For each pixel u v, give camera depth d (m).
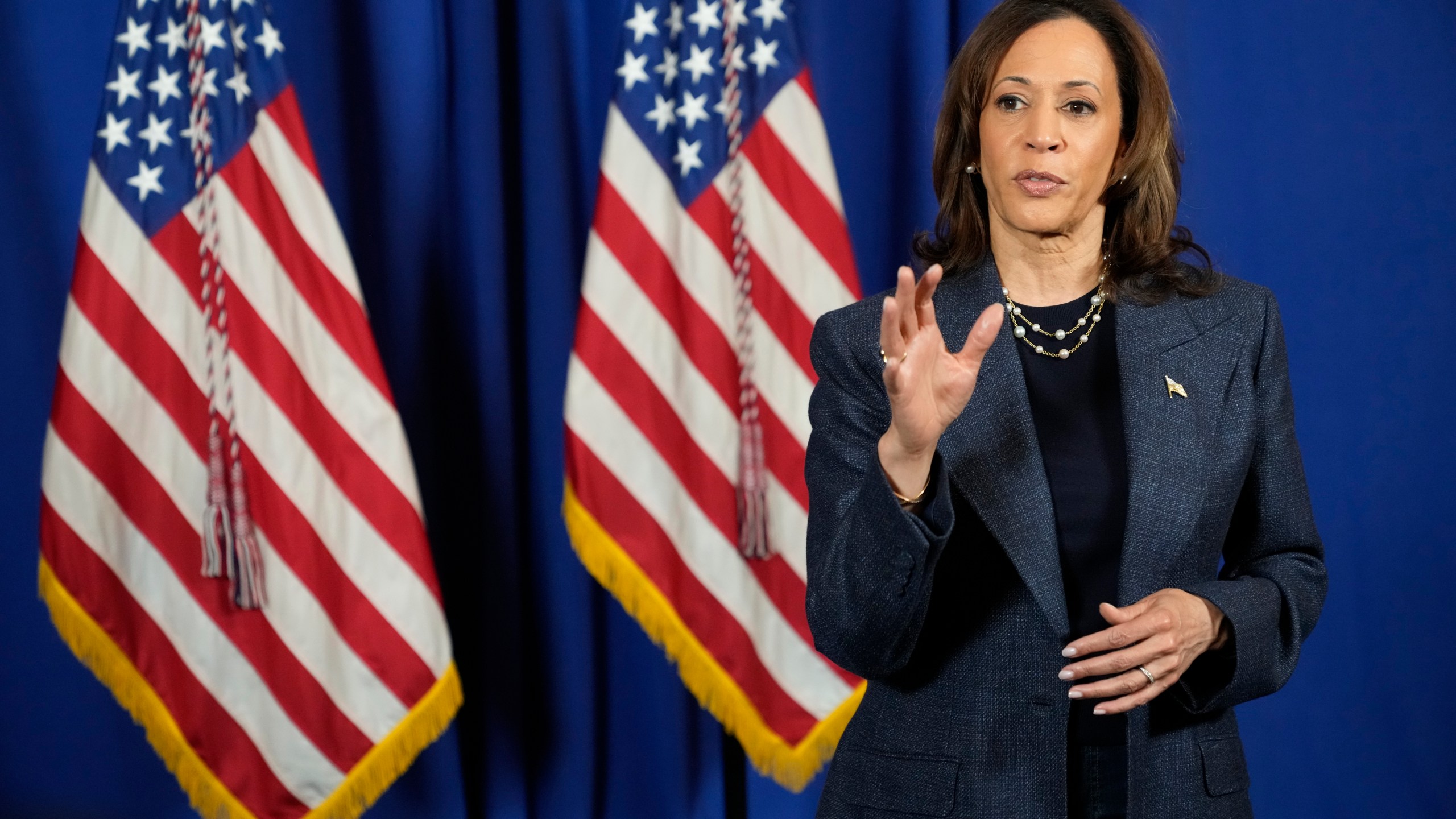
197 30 4.05
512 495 4.61
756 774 4.84
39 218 4.38
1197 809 1.97
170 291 3.98
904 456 1.79
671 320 4.21
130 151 4.01
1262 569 2.10
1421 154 4.71
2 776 4.39
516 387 4.71
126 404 3.94
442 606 4.53
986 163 2.15
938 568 2.05
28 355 4.39
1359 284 4.73
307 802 4.03
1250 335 2.12
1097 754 1.99
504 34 4.63
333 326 4.08
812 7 4.70
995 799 1.96
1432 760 4.71
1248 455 2.05
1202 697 1.96
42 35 4.36
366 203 4.56
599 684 4.75
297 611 4.00
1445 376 4.73
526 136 4.57
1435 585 4.73
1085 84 2.06
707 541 4.20
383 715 4.05
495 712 4.65
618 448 4.14
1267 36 4.69
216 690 3.99
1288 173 4.72
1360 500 4.73
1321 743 4.74
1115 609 1.79
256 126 4.07
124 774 4.45
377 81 4.53
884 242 4.82
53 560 3.88
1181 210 4.68
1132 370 2.06
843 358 2.15
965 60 2.23
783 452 4.23
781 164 4.27
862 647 1.90
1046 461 2.06
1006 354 2.10
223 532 3.92
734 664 4.21
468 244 4.54
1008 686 1.99
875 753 2.07
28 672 4.41
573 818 4.66
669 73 4.30
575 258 4.66
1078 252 2.17
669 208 4.23
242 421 3.98
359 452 4.06
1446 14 4.70
